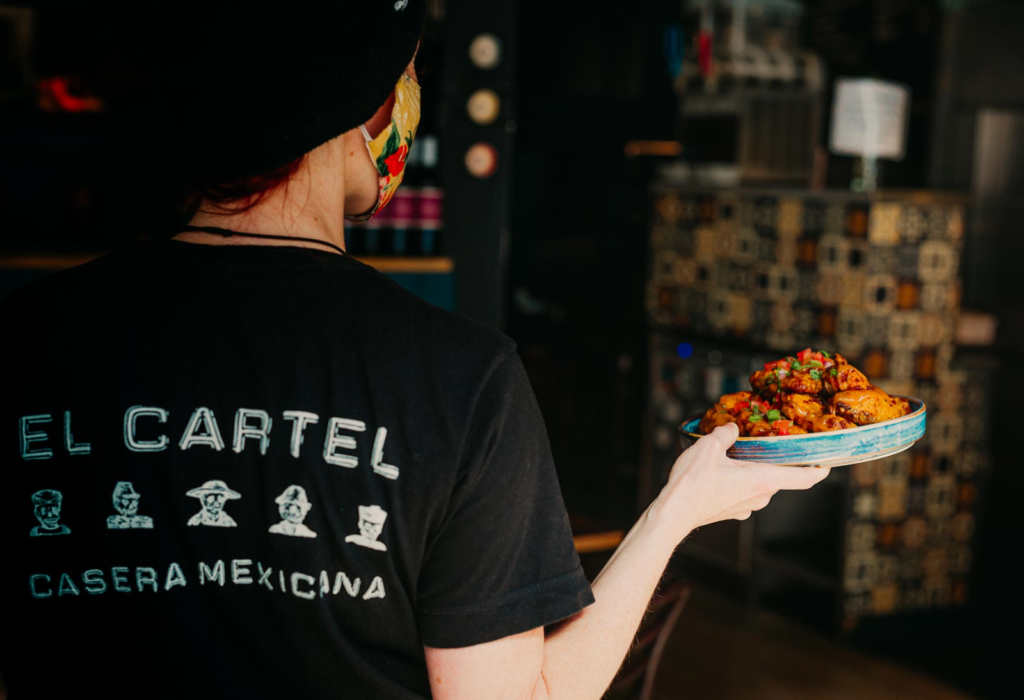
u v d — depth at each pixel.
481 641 0.71
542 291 5.61
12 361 0.72
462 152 4.34
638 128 5.56
